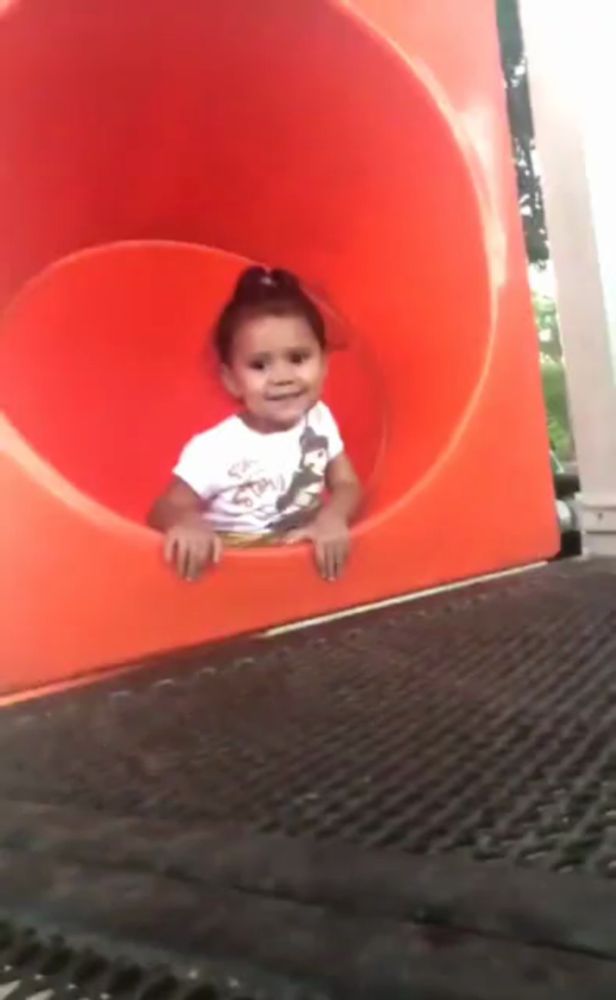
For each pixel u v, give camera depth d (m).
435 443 1.03
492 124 1.07
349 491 1.03
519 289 1.08
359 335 1.13
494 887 0.35
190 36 0.93
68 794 0.49
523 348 1.08
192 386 1.12
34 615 0.77
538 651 0.70
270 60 0.98
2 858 0.42
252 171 1.07
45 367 1.02
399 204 1.06
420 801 0.44
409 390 1.08
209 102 0.99
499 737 0.52
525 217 1.21
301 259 1.13
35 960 0.34
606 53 1.09
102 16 0.87
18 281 1.00
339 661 0.72
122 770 0.52
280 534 0.96
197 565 0.85
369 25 0.98
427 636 0.77
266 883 0.37
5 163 0.92
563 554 1.14
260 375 1.03
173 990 0.32
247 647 0.79
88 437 1.05
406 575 0.98
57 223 1.00
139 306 1.09
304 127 1.03
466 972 0.30
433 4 1.03
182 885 0.38
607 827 0.40
